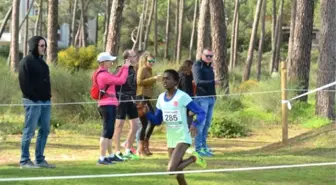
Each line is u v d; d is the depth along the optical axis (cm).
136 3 11012
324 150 1928
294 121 3300
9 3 9606
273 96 3562
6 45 9912
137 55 1959
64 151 2255
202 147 1991
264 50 11169
